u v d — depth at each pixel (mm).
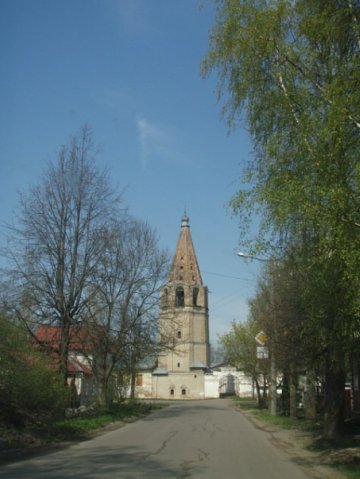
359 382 25984
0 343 19812
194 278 95938
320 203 9781
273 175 11305
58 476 11906
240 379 98312
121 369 41281
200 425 30891
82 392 47000
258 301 33344
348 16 10922
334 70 10617
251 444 20016
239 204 11305
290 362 23500
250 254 11570
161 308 41062
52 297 28156
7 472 12539
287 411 35219
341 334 12227
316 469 13508
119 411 38562
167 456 16062
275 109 11758
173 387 93312
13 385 19203
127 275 36156
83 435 22766
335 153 9688
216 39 12516
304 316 18234
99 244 29719
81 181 29453
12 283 27828
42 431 20344
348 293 10094
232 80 12422
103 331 32875
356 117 9758
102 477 11820
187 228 97688
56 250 28516
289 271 18562
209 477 12102
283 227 11078
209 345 98375
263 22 11531
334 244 9898
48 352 27219
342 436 18219
